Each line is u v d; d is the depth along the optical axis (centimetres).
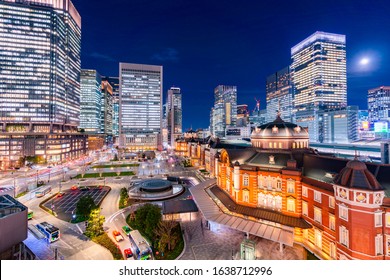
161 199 7144
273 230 4031
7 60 14612
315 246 3919
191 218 5525
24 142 14100
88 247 4259
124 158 17825
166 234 4078
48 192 8000
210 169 11238
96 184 9300
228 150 5831
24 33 15000
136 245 3909
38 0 15575
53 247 4253
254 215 4475
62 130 17212
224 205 5034
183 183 9394
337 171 3794
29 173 11844
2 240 3216
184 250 4084
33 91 15238
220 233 4725
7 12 14538
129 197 7219
